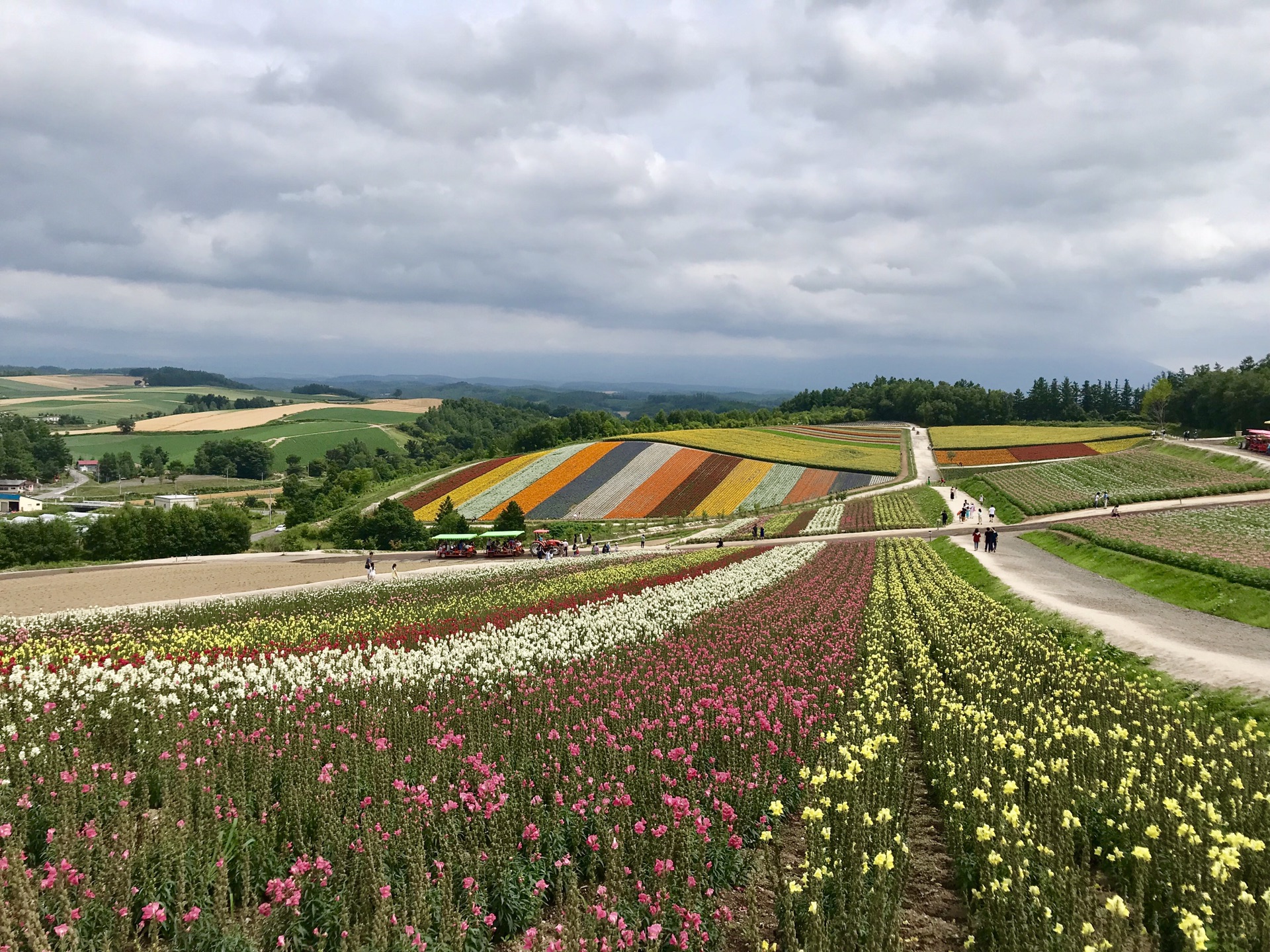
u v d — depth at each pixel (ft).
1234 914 25.04
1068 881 26.68
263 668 57.57
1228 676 60.95
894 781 37.86
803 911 27.71
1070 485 269.64
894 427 506.89
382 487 354.33
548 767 38.27
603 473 342.64
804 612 90.22
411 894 27.04
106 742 42.45
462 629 86.07
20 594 149.69
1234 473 254.06
